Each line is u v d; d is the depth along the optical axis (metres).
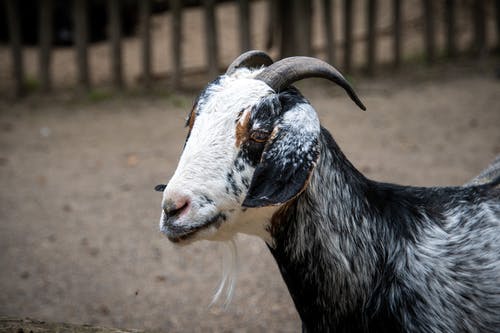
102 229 9.05
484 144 11.30
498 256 3.60
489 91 14.10
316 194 3.57
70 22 18.03
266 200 3.21
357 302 3.63
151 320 7.05
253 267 8.04
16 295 7.53
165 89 15.15
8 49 17.92
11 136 12.55
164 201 3.44
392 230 3.66
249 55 3.86
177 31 14.73
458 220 3.73
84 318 7.09
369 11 15.33
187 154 3.50
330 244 3.61
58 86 15.48
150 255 8.44
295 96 3.45
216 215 3.47
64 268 8.12
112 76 15.38
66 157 11.55
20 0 17.70
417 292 3.54
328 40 15.41
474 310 3.55
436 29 18.17
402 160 10.73
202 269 8.11
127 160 11.33
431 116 12.85
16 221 9.27
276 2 15.61
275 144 3.31
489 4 18.70
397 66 15.86
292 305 7.28
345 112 13.29
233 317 7.09
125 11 18.56
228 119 3.47
